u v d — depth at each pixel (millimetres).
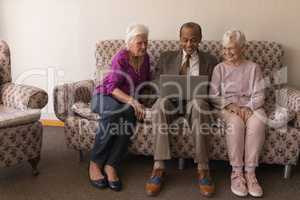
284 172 2205
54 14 2885
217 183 2123
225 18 2643
